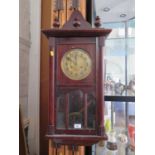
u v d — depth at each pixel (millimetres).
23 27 1220
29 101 1348
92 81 880
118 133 1269
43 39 1360
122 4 1276
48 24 1347
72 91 891
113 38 1299
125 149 1250
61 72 889
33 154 1336
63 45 884
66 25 867
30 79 1353
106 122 1271
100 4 1280
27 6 1297
